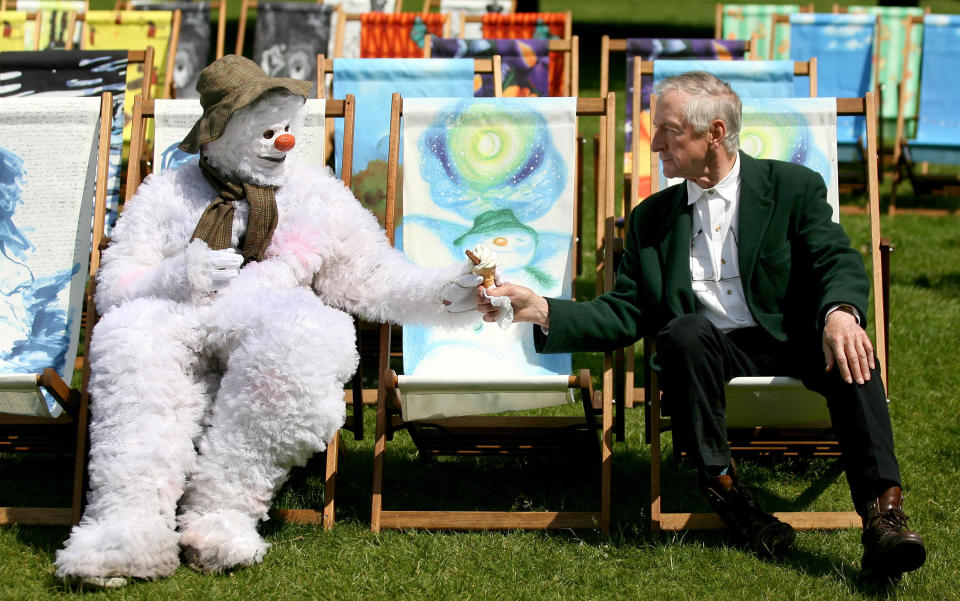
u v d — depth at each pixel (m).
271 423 2.77
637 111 4.41
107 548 2.67
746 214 3.01
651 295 3.04
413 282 3.07
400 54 6.25
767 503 3.31
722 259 3.04
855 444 2.75
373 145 4.59
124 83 4.32
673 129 2.97
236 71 3.06
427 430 3.33
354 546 2.98
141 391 2.79
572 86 5.51
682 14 17.61
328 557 2.91
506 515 3.10
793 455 3.49
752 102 3.72
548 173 3.53
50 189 3.45
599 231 4.46
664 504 3.31
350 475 3.49
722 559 2.89
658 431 3.12
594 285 5.50
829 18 6.90
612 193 3.46
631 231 3.18
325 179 3.23
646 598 2.71
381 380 3.21
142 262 3.03
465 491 3.41
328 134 5.56
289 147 3.07
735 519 2.96
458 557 2.92
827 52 6.93
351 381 3.78
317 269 3.09
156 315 2.87
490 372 3.35
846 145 6.98
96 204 3.38
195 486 2.84
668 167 3.02
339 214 3.13
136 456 2.75
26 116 3.48
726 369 2.90
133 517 2.73
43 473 3.51
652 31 15.80
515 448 3.40
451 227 3.52
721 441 2.84
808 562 2.87
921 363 4.50
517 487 3.44
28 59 4.30
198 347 2.92
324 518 3.11
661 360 2.85
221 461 2.81
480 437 3.35
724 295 3.03
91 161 3.47
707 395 2.82
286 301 2.85
